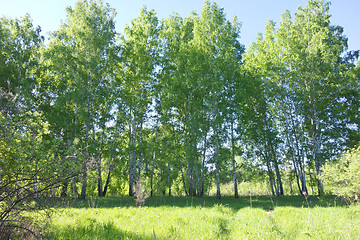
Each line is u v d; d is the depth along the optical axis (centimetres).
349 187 1241
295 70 2597
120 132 2669
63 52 2188
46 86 2609
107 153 2209
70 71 2227
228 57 2241
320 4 2791
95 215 830
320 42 2462
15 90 2006
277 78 2588
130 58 2636
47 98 2625
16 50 2547
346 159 1356
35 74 2542
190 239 533
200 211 977
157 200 1919
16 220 470
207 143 2303
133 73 2614
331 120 2575
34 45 2708
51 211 508
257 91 2620
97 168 517
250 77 2583
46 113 2348
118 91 2398
